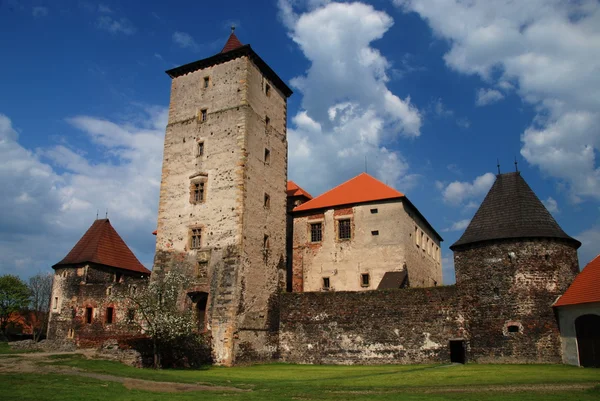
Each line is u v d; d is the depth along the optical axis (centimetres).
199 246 3372
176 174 3650
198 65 3812
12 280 5212
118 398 1488
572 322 2561
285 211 3866
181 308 3253
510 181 3061
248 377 2258
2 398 1412
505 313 2752
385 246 3806
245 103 3519
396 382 1989
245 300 3181
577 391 1612
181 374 2295
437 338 2944
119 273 4347
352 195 4103
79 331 3894
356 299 3241
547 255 2762
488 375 2128
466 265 2952
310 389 1794
